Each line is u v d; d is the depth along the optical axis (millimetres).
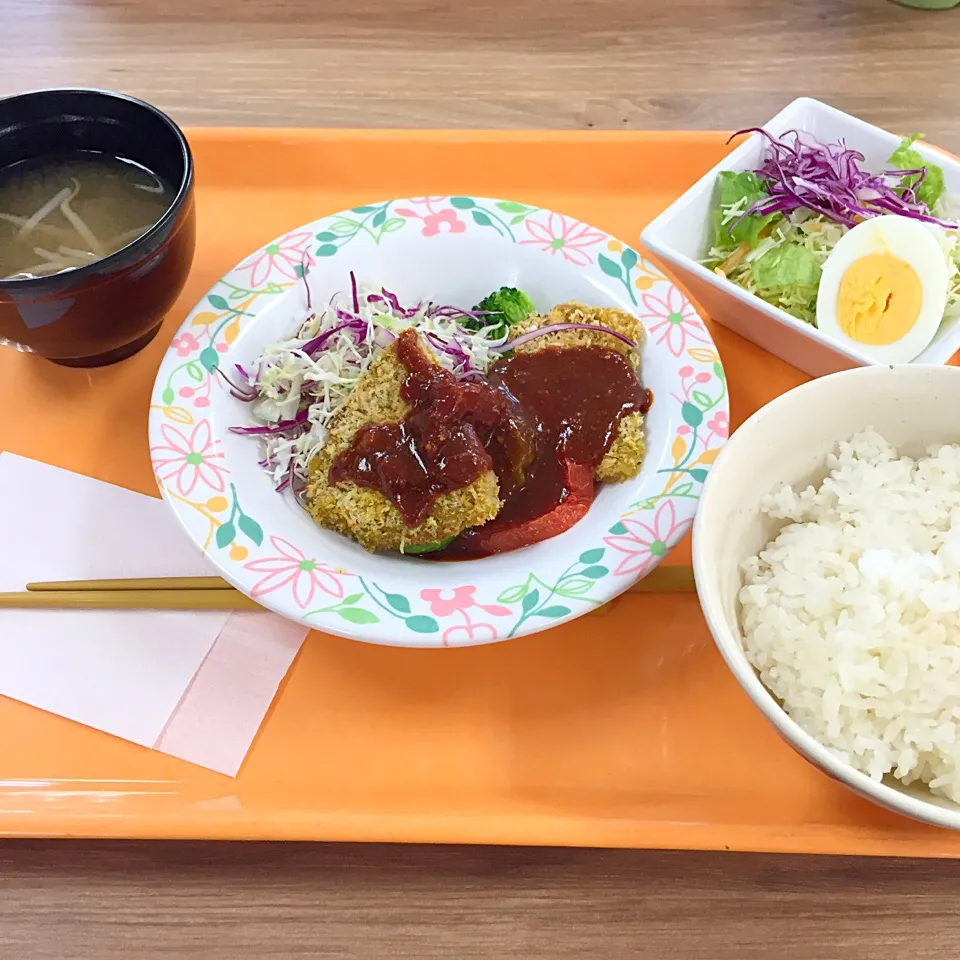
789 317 450
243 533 396
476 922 358
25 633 406
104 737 387
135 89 624
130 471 451
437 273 496
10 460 450
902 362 471
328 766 382
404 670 403
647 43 659
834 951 352
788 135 537
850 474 382
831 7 679
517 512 424
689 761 382
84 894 362
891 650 347
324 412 450
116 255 413
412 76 636
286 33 665
